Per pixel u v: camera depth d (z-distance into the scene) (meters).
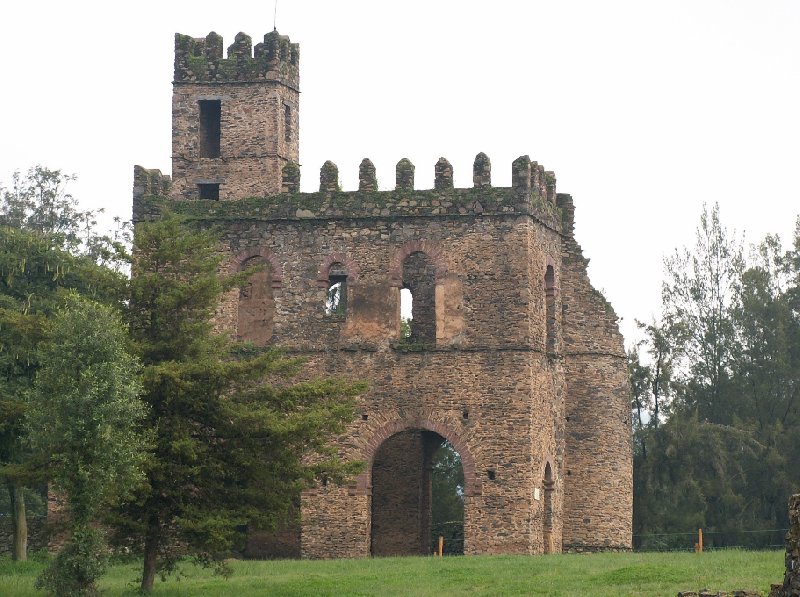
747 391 103.56
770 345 103.94
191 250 59.50
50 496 72.38
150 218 76.31
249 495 56.97
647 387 102.94
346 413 57.94
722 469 97.50
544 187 77.31
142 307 58.34
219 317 75.31
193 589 58.12
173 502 56.62
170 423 56.59
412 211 74.88
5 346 70.12
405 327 98.88
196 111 81.81
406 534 77.50
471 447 73.12
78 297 56.16
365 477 73.81
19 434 67.88
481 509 72.75
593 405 79.06
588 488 78.50
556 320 77.69
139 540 58.00
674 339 104.56
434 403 73.69
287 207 75.94
